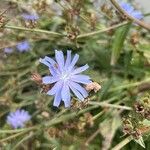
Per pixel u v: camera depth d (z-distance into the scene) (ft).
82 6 0.75
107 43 0.86
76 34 0.70
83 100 0.58
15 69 0.90
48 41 0.90
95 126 0.75
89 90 0.56
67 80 0.55
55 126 0.72
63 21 0.89
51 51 0.89
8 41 0.83
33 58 0.91
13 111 0.81
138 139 0.61
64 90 0.55
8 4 0.78
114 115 0.70
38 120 0.82
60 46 0.89
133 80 0.83
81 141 0.71
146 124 0.63
